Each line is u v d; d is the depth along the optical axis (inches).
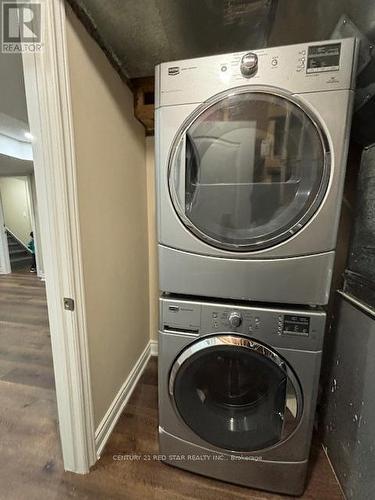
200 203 39.2
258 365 39.9
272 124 35.7
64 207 37.8
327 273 36.2
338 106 32.4
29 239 257.4
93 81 44.8
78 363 42.8
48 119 35.4
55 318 41.3
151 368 78.0
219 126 36.9
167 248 40.5
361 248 43.5
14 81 69.8
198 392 44.5
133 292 68.4
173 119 36.9
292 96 33.1
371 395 36.1
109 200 52.5
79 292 41.6
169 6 40.3
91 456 47.1
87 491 43.4
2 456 49.3
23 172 181.9
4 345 91.0
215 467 44.7
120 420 58.1
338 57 31.6
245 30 46.4
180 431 44.9
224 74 34.7
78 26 39.8
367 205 42.4
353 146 56.1
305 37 47.3
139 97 61.9
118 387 60.4
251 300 39.0
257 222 38.1
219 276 39.3
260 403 44.0
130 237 64.7
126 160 60.3
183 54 52.5
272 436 40.8
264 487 43.4
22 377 73.3
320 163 34.0
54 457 49.1
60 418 45.0
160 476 45.9
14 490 43.5
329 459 49.0
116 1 39.3
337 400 47.1
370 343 37.1
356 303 42.0
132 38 47.9
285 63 32.8
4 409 61.3
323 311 37.0
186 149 37.7
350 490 40.4
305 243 36.0
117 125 54.9
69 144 37.3
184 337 40.9
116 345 58.6
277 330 37.6
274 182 37.2
